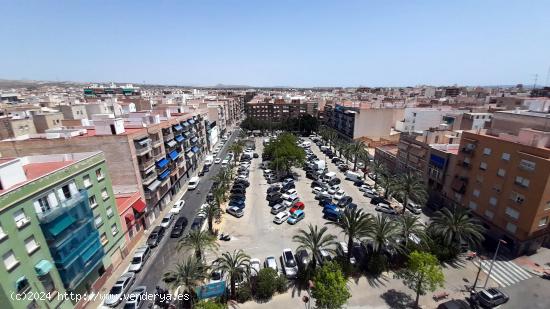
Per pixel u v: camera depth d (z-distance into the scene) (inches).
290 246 1907.0
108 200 1641.2
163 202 2527.1
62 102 4906.5
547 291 1482.5
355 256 1756.9
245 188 2945.4
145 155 2188.7
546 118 1823.3
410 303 1421.0
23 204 1064.8
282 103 7268.7
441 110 4062.5
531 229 1627.7
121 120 2042.3
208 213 1985.7
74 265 1263.5
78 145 1910.7
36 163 1450.5
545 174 1518.2
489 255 1782.7
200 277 1347.2
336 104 6033.5
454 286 1528.1
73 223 1278.3
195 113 3732.8
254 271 1603.1
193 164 3572.8
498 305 1384.1
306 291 1494.8
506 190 1760.6
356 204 2566.4
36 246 1112.8
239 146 3823.8
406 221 1659.7
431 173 2487.7
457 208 1937.7
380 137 4753.9
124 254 1800.0
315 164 3499.0
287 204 2480.3
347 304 1408.7
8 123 2773.1
